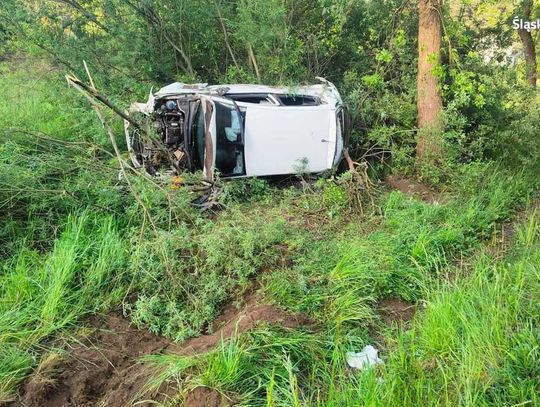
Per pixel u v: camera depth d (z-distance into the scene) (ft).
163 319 14.47
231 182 21.42
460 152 25.04
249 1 29.40
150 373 12.19
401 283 16.05
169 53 32.53
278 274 15.79
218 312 14.93
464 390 10.71
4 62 34.32
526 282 14.49
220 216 19.54
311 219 20.81
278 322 13.48
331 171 24.20
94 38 31.40
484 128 26.71
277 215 20.52
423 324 13.44
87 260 15.89
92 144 20.83
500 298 13.26
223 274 16.22
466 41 28.25
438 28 25.82
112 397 11.60
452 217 20.25
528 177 24.68
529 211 21.66
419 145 25.99
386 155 27.86
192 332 13.94
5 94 31.55
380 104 27.45
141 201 16.99
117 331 14.06
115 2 30.81
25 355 12.46
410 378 10.92
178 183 19.52
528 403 10.16
